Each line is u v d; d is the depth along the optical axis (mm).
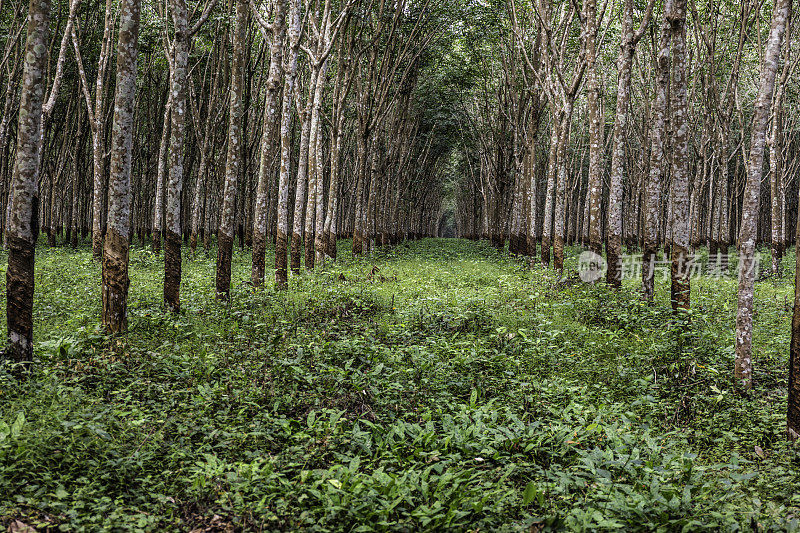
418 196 57906
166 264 10828
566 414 6090
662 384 7719
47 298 11680
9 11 21328
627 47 15227
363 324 10648
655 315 11312
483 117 36250
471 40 26328
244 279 16281
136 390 6492
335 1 21531
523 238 27938
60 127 27375
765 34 21297
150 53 23312
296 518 4266
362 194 26016
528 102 28875
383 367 7395
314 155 20922
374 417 6062
